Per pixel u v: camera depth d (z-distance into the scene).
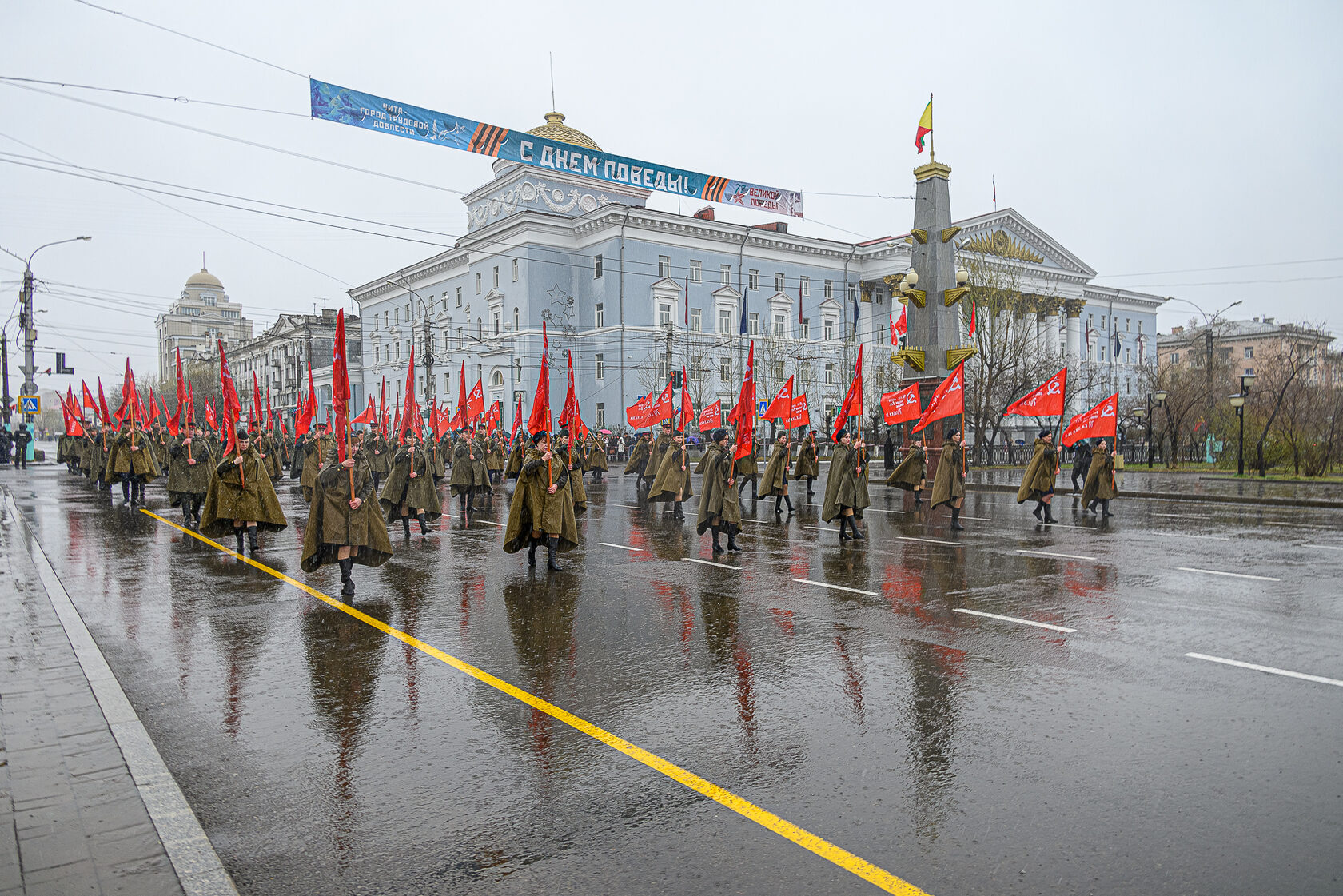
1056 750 4.64
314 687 5.88
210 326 108.31
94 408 23.67
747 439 11.77
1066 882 3.28
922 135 23.00
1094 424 16.61
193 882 3.26
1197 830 3.69
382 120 17.44
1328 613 7.95
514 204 53.28
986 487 23.95
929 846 3.58
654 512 17.70
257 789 4.23
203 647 6.90
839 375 57.78
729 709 5.38
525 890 3.27
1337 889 3.21
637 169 22.17
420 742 4.86
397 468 13.40
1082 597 8.74
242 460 11.10
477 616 7.99
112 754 4.46
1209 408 38.25
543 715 5.30
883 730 4.98
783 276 55.97
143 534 13.84
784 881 3.32
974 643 6.94
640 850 3.59
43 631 7.02
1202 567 10.56
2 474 30.91
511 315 51.78
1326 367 36.84
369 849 3.62
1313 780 4.21
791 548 12.36
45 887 3.13
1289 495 20.23
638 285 49.53
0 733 4.73
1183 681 5.87
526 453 10.25
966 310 35.06
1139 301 74.88
